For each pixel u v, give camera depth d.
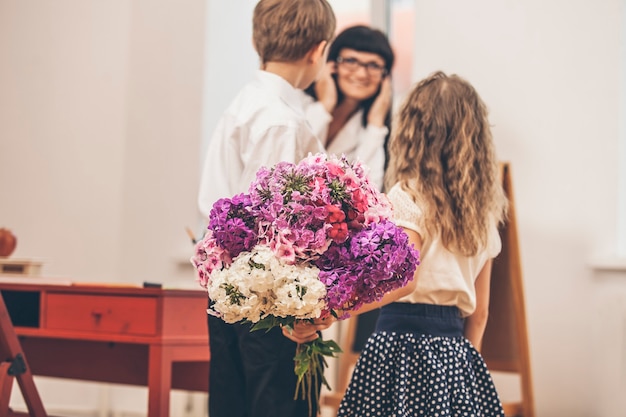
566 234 4.89
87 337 3.78
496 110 5.04
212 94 5.98
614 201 4.84
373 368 2.72
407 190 2.78
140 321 3.67
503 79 5.04
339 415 2.71
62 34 6.08
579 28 4.93
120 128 5.92
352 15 5.91
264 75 2.99
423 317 2.73
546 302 4.90
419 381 2.70
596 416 4.72
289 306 2.13
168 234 5.82
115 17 5.98
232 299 2.16
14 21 6.14
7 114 6.12
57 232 5.98
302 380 2.63
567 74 4.94
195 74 5.90
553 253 4.90
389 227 2.21
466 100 2.89
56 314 3.86
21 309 4.21
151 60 5.91
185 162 5.86
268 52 3.01
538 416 4.87
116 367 3.96
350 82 5.39
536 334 4.90
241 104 2.98
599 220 4.85
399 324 2.74
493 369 4.38
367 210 2.24
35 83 6.10
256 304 2.16
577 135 4.90
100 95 5.97
